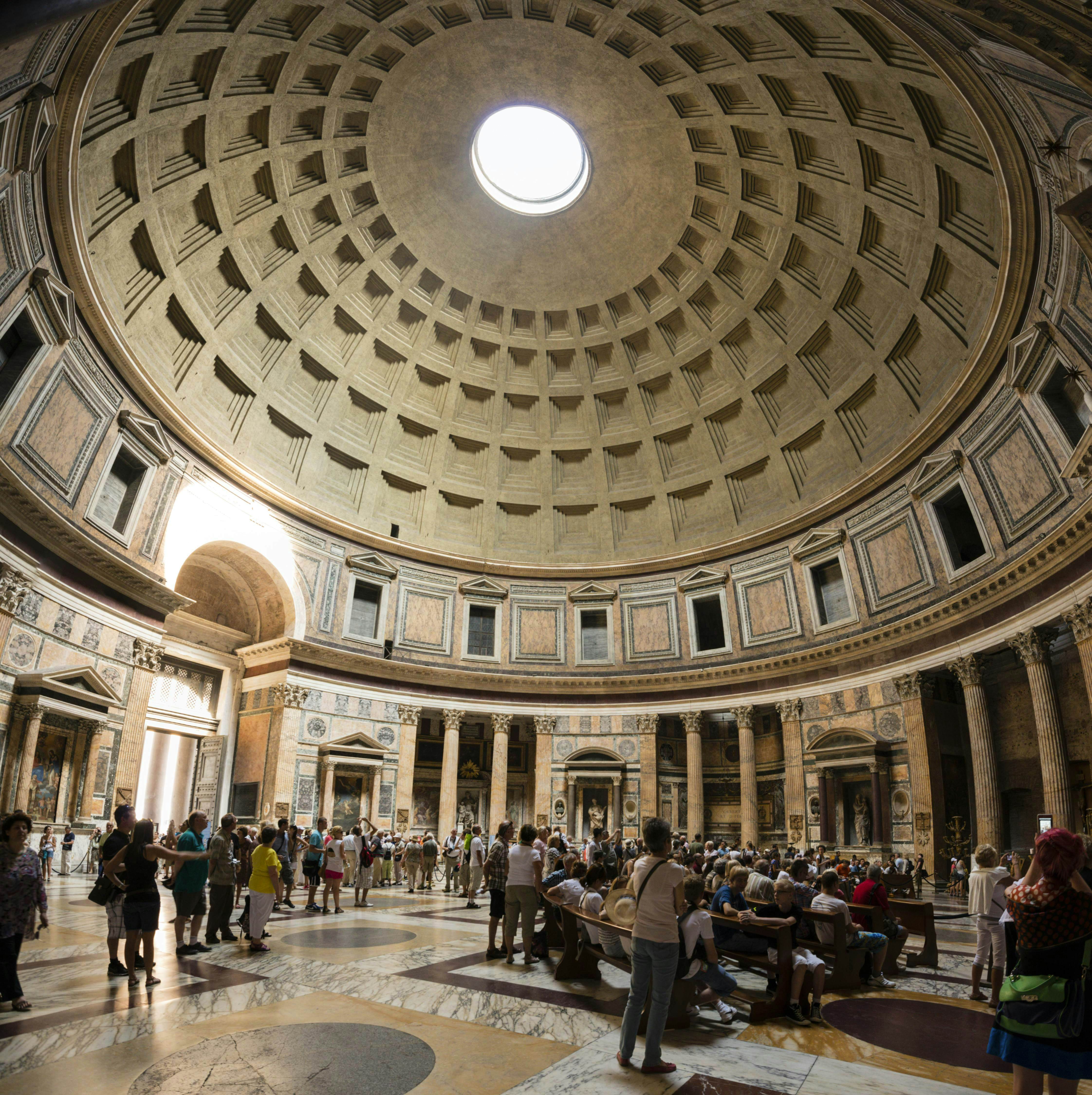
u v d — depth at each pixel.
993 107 14.20
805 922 8.91
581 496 34.31
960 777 24.03
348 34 22.27
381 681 29.81
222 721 28.34
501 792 30.75
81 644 19.70
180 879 9.75
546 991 7.93
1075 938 3.86
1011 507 20.66
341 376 30.52
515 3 22.34
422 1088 5.04
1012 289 18.42
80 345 19.22
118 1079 5.11
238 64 20.70
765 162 25.00
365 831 24.14
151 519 23.06
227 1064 5.42
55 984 7.79
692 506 33.16
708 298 30.39
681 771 31.28
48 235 17.22
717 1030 6.67
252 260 26.08
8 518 16.75
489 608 33.34
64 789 19.16
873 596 25.97
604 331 32.69
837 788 25.77
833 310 26.86
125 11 14.03
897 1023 6.94
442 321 31.98
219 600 29.14
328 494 30.75
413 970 8.88
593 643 33.12
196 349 25.45
